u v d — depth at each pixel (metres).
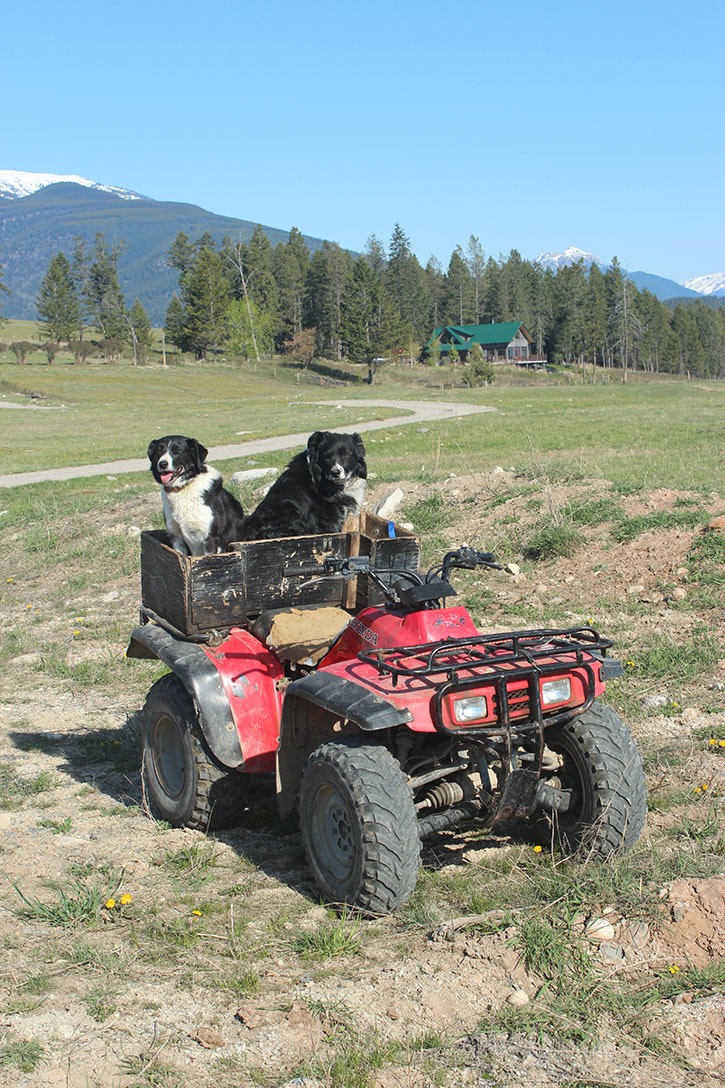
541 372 137.38
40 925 4.42
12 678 9.77
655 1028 3.41
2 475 26.81
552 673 4.47
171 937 4.20
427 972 3.76
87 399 74.31
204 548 8.95
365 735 4.62
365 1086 3.16
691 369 170.00
